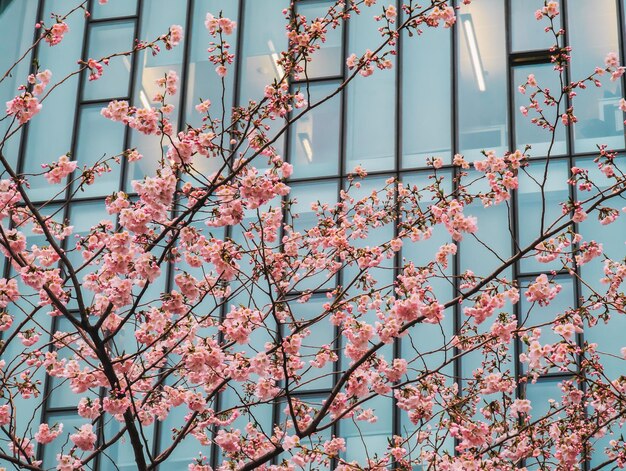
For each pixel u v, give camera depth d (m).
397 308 7.38
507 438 8.48
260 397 7.73
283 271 9.15
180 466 12.73
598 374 9.28
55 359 8.75
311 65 14.65
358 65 8.17
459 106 13.97
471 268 12.98
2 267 14.16
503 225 13.12
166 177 7.22
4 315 8.32
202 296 8.09
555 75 13.84
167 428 12.91
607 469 11.38
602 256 12.66
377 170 13.94
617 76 8.51
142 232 7.31
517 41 14.12
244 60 15.00
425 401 8.37
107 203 7.53
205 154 7.79
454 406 8.39
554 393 11.95
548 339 12.30
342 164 14.05
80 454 12.94
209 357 7.50
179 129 14.78
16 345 13.57
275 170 7.80
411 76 14.30
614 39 13.83
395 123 14.10
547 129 13.58
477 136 13.78
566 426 8.66
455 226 8.31
